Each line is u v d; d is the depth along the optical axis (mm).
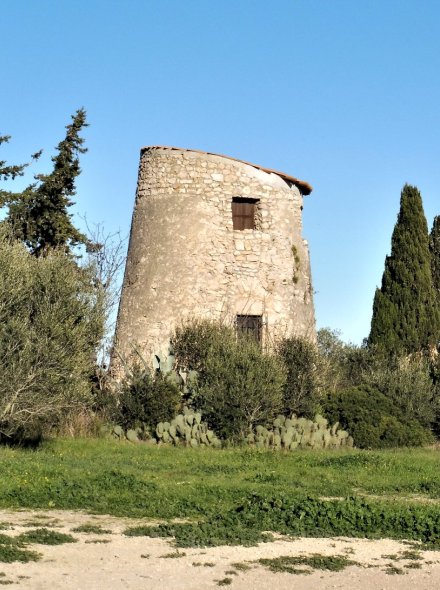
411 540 12734
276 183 32000
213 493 15773
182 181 31203
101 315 22141
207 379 27156
